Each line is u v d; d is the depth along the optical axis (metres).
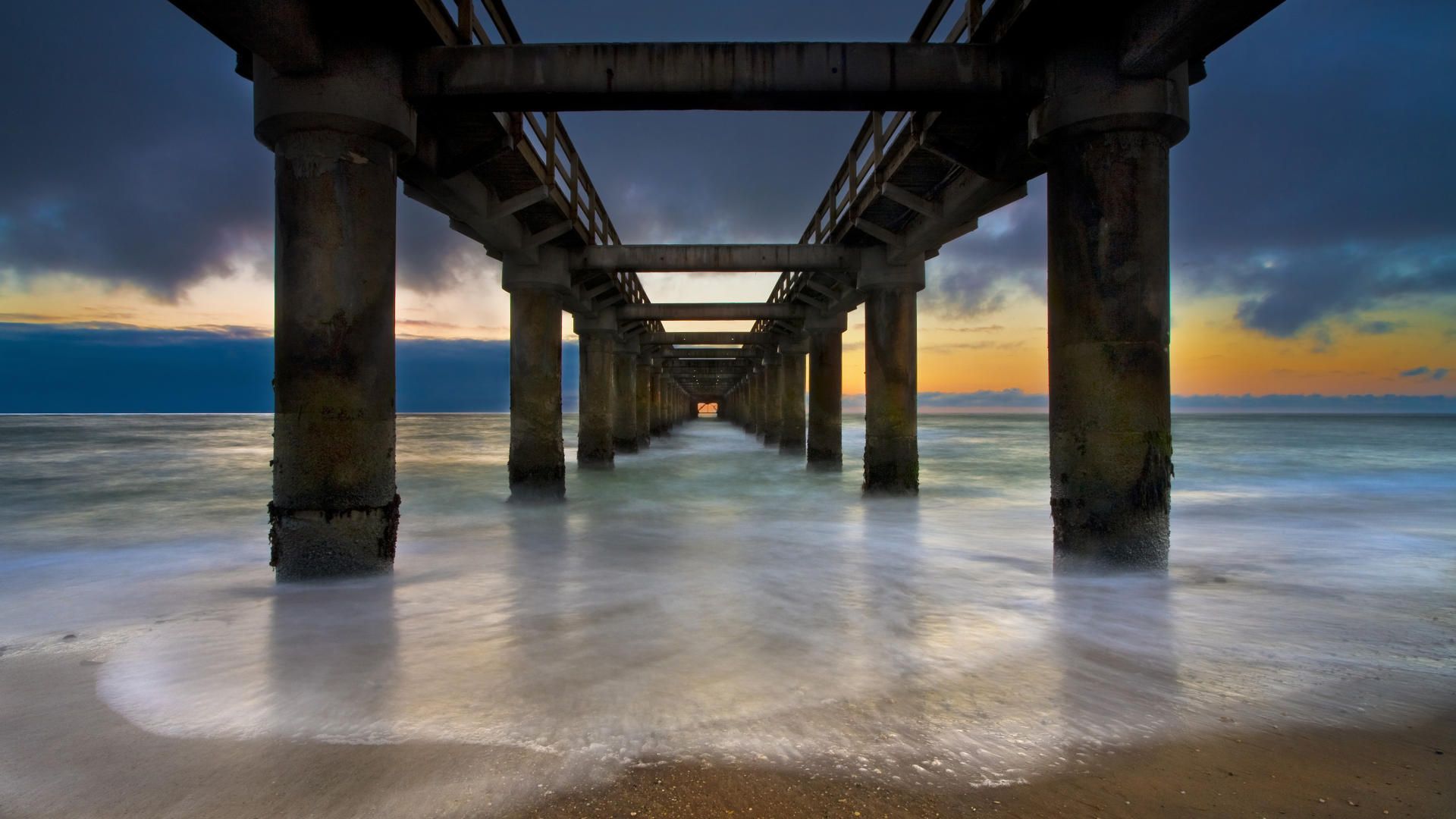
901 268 12.30
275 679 3.67
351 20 5.53
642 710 3.26
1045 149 6.02
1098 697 3.39
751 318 19.20
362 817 2.43
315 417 5.45
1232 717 3.16
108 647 4.29
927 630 4.51
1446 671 3.71
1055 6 5.36
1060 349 5.70
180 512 12.09
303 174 5.47
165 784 2.65
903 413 12.52
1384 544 7.88
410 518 10.57
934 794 2.54
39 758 2.86
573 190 11.47
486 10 7.25
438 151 7.75
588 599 5.41
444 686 3.57
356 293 5.57
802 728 3.07
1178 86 5.50
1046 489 14.61
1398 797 2.50
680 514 10.97
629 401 25.36
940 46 6.11
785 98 6.27
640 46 6.20
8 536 9.43
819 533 9.02
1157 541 5.41
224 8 4.65
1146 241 5.42
